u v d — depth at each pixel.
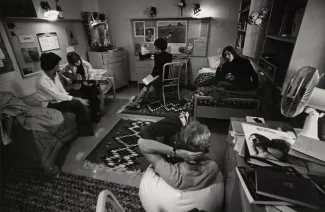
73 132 2.17
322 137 1.06
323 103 0.92
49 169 1.69
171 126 1.21
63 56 3.17
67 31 3.23
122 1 3.91
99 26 3.86
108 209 1.37
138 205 1.40
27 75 2.48
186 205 1.07
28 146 1.68
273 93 1.68
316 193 0.70
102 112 2.92
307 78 0.92
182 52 4.07
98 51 3.66
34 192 1.55
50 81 2.14
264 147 0.96
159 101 3.33
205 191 1.09
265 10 2.01
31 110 1.79
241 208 0.80
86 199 1.47
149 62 3.79
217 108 2.30
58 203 1.44
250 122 1.32
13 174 1.74
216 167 1.13
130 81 4.50
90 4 3.84
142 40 4.14
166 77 3.06
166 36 4.00
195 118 2.43
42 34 2.71
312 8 1.19
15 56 2.32
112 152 2.01
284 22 1.81
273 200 0.69
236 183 0.94
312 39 1.25
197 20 3.75
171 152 1.01
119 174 1.71
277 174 0.79
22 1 2.36
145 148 1.06
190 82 4.25
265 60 1.92
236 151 1.03
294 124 1.30
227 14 3.61
